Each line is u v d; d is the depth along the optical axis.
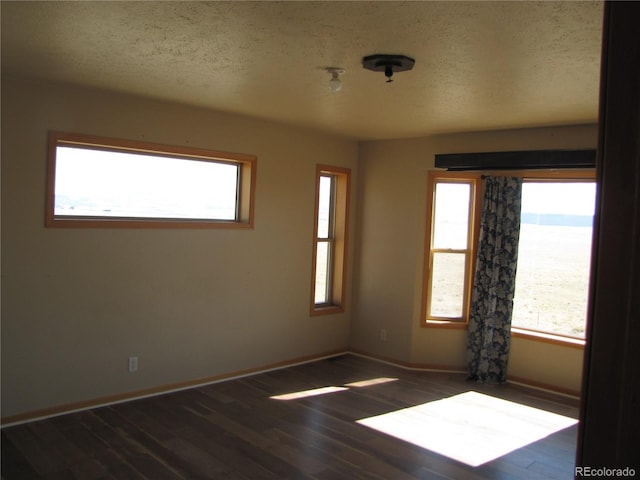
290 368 5.33
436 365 5.44
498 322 5.06
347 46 2.60
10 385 3.61
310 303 5.55
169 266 4.37
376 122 4.68
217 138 4.56
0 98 3.43
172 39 2.61
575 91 3.28
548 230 4.95
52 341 3.77
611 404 0.63
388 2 2.04
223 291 4.76
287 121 4.87
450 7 2.05
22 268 3.60
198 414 4.00
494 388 4.91
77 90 3.74
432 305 5.51
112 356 4.08
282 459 3.31
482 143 5.02
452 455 3.47
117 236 4.05
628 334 0.61
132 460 3.21
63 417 3.80
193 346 4.58
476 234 5.25
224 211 4.84
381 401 4.46
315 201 5.49
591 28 2.21
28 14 2.31
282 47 2.66
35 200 3.62
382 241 5.72
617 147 0.63
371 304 5.82
